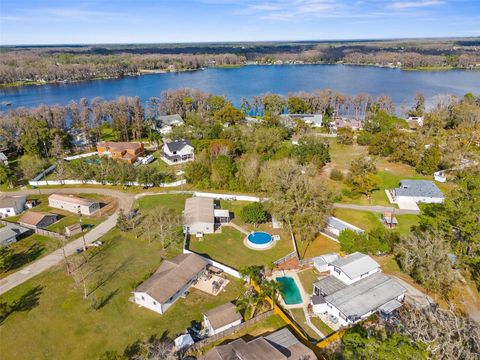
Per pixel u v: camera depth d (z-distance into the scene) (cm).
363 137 11862
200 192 8062
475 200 4962
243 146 10600
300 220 5956
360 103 17525
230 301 4600
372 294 4459
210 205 6900
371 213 7119
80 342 3931
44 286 4888
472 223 4753
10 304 4534
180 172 9381
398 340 3097
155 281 4591
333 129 14250
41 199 7788
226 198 7762
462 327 3130
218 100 16362
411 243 5022
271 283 4519
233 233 6359
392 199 7769
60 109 13800
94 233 6306
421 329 3272
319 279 5056
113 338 3978
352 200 7738
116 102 15375
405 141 9994
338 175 8706
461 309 4419
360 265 4916
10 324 4209
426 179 8838
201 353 3778
